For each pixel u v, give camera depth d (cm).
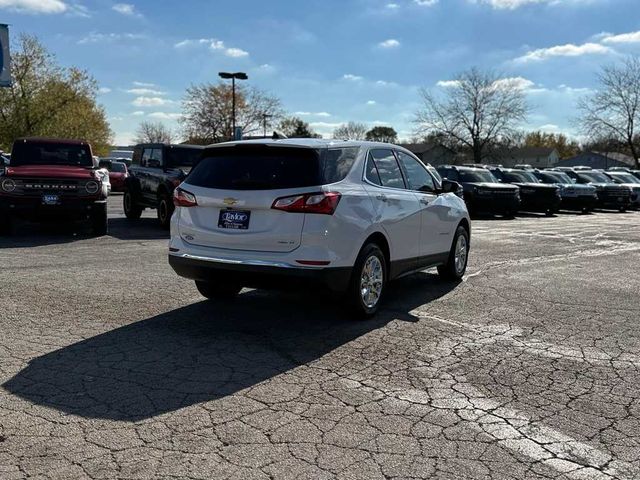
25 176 1167
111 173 3322
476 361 495
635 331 594
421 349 524
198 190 586
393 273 663
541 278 879
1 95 4809
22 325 571
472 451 340
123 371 456
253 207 555
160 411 386
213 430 361
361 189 601
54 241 1170
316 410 392
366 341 544
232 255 562
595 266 1002
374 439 353
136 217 1664
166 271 859
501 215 2292
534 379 456
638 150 6378
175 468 316
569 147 13338
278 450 337
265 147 577
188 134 5725
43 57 4975
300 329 580
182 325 584
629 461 332
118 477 306
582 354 519
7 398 402
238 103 5625
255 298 706
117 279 796
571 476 315
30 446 337
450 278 843
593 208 2762
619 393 431
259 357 495
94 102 5469
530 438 358
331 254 548
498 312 663
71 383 430
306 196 541
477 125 6856
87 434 352
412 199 693
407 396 418
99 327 572
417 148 9169
